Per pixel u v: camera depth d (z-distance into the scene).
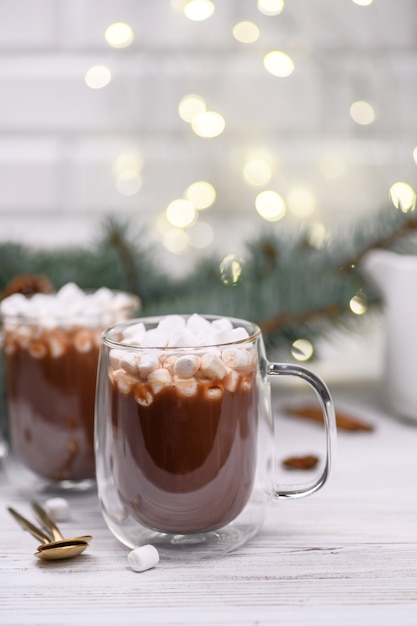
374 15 1.04
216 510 0.63
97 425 0.65
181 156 1.07
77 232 1.08
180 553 0.64
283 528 0.67
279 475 0.73
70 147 1.07
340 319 0.85
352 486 0.72
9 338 0.72
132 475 0.63
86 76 1.05
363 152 1.06
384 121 1.06
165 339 0.64
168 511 0.63
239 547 0.65
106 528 0.68
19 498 0.72
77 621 0.58
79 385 0.71
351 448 0.77
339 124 1.06
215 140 1.07
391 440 0.79
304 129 1.06
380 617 0.58
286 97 1.06
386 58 1.04
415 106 1.05
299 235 0.91
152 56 1.05
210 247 1.08
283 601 0.59
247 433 0.64
